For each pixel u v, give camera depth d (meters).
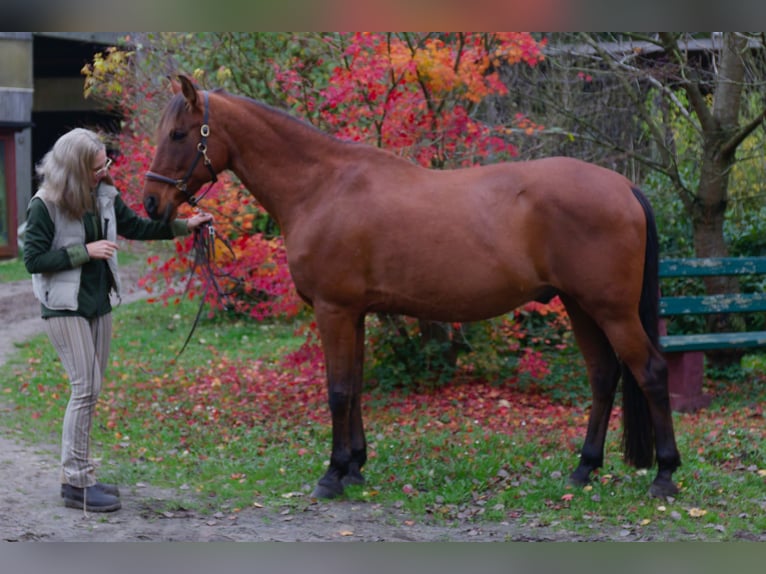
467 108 7.52
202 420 6.17
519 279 4.29
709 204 7.40
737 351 7.43
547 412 6.36
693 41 8.11
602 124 9.95
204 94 4.50
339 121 6.48
